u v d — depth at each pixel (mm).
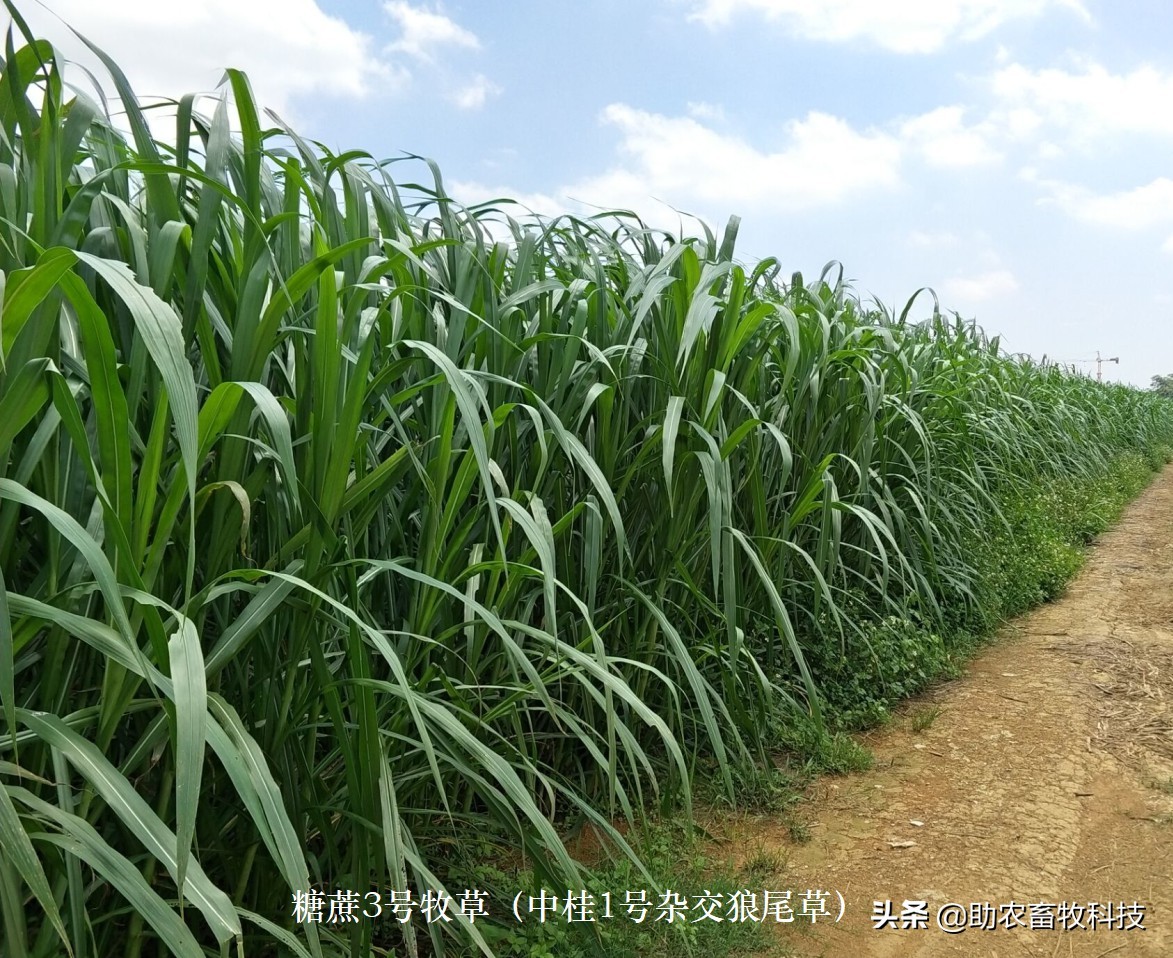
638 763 2850
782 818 2812
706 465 2336
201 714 1104
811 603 3756
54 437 1334
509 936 2020
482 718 2072
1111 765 3176
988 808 2896
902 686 3748
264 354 1500
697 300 2365
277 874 1788
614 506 1939
